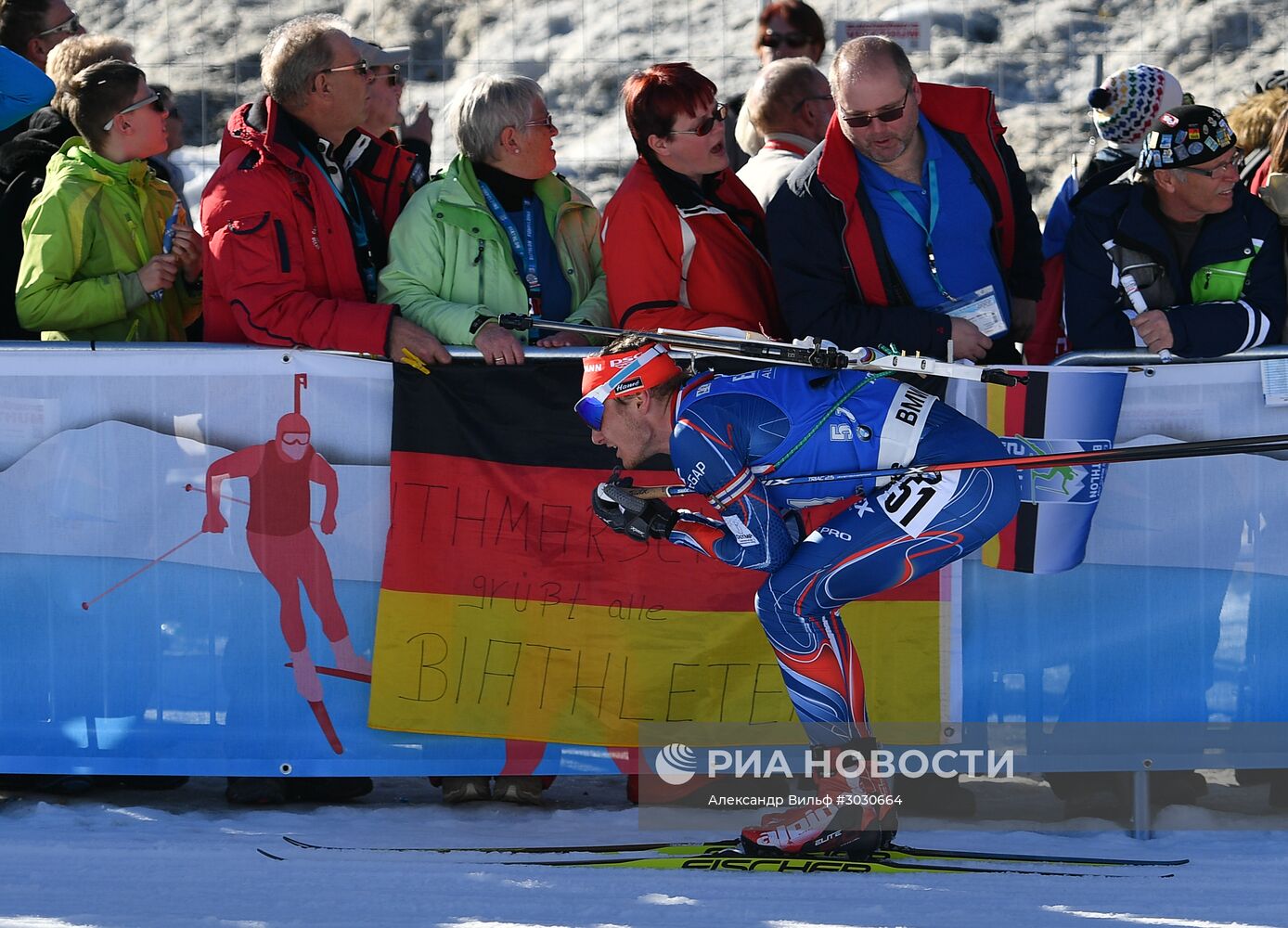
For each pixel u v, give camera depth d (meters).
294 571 16.17
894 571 14.29
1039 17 38.72
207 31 39.62
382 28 40.47
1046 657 15.93
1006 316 16.39
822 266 15.88
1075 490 15.75
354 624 16.23
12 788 17.33
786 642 14.42
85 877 14.15
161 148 17.44
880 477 14.27
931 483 14.13
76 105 17.00
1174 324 15.60
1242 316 15.63
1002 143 16.69
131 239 17.36
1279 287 16.14
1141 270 16.20
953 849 15.05
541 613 16.22
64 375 15.98
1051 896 13.65
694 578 16.11
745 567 14.40
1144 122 19.66
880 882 14.06
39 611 16.23
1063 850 15.03
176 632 16.23
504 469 16.09
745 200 17.27
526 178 16.88
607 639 16.22
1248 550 15.75
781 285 16.02
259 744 16.30
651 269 16.14
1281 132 16.69
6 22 20.39
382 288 16.66
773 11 23.67
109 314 16.83
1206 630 15.82
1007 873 14.29
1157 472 15.77
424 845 15.23
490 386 15.99
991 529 14.32
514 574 16.20
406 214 16.61
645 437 14.44
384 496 16.12
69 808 16.45
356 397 16.03
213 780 18.00
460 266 16.42
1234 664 15.80
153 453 16.08
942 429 14.32
